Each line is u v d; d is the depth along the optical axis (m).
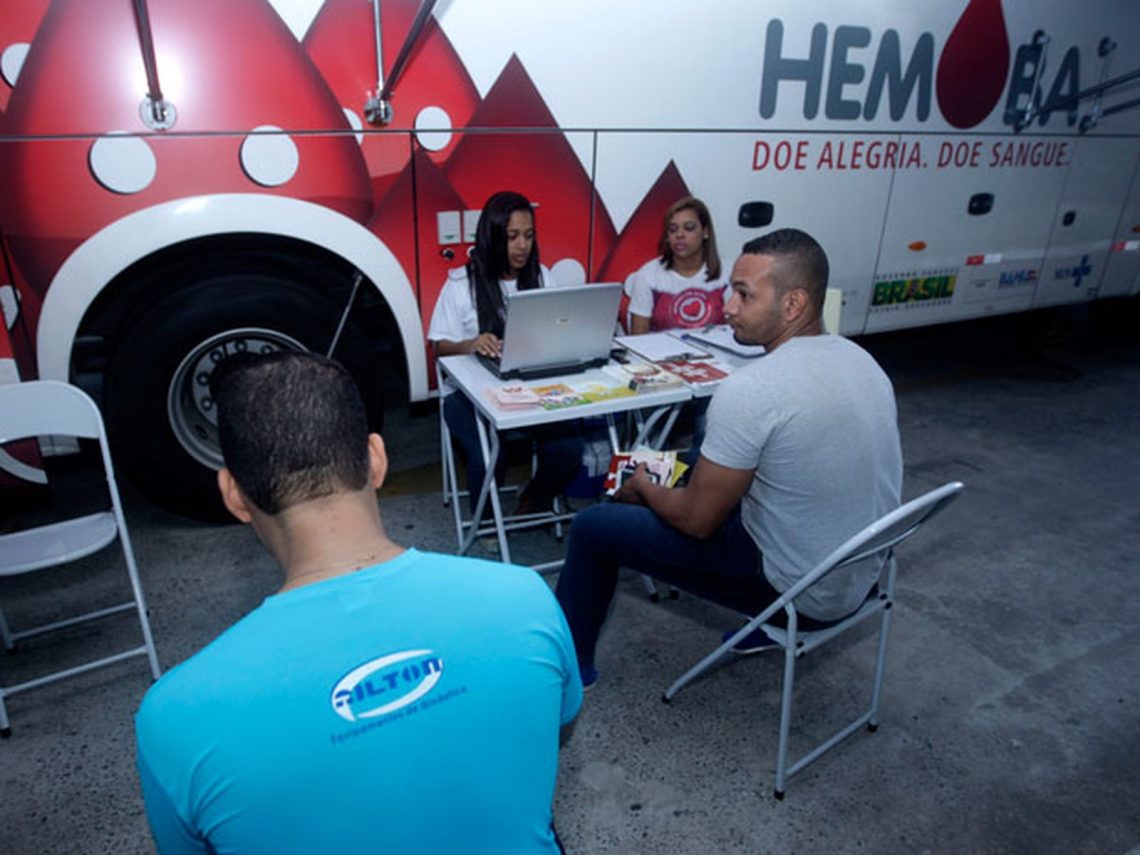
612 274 3.72
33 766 2.12
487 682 0.83
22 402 2.37
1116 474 4.09
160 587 2.91
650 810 2.02
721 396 1.87
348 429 0.90
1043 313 6.23
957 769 2.19
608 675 2.52
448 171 3.22
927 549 3.33
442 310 3.22
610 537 2.15
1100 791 2.13
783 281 1.93
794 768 2.10
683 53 3.48
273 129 2.86
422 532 3.35
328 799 0.75
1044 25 4.44
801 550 1.89
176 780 0.72
